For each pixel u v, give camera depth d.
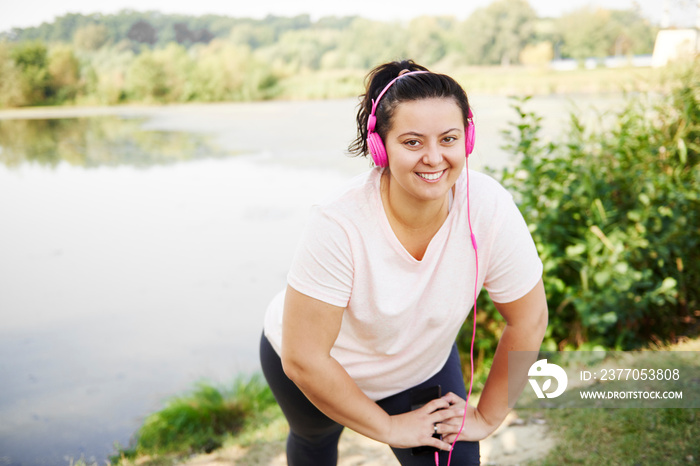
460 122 1.22
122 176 10.16
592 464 2.21
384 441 1.47
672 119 3.47
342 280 1.35
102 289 5.46
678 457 2.17
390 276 1.37
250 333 4.42
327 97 18.48
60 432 3.25
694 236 3.27
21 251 6.62
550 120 6.06
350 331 1.49
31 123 16.03
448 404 1.55
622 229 3.21
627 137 3.37
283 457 2.63
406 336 1.47
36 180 10.21
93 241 6.89
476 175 1.41
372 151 1.29
